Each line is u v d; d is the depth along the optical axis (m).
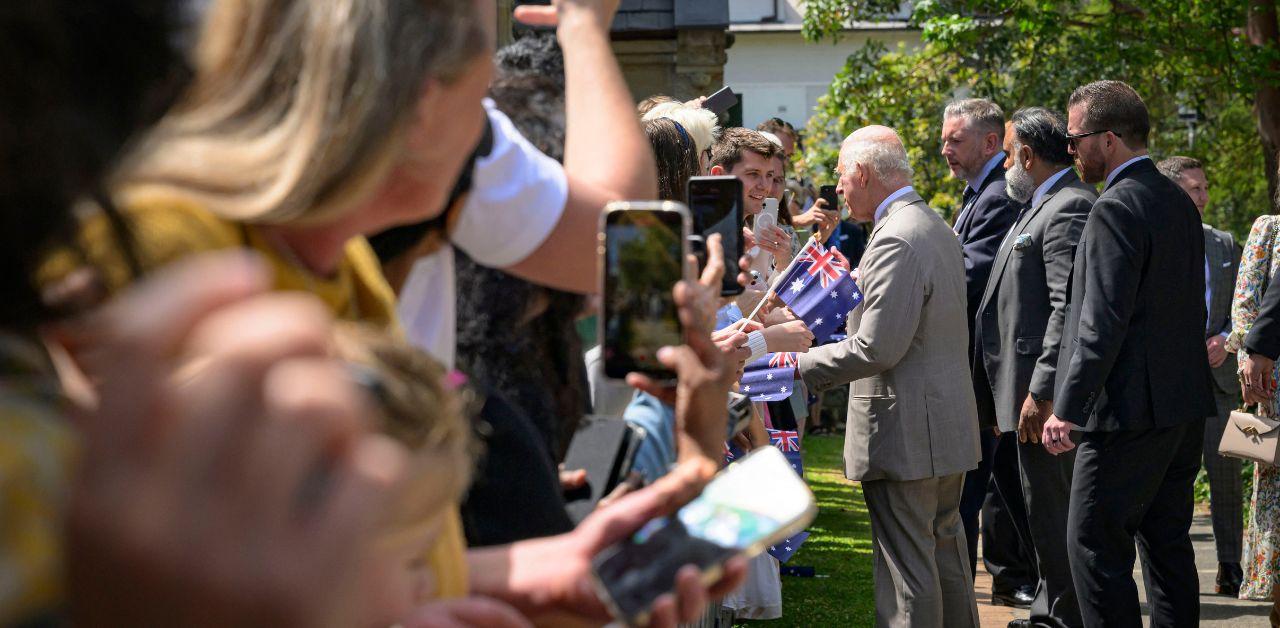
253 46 1.02
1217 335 7.01
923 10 13.86
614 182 1.60
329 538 0.56
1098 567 4.51
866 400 4.58
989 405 5.71
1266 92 12.29
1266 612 6.07
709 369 1.48
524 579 1.24
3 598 0.56
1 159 0.67
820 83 30.05
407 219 1.20
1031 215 5.45
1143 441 4.47
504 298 1.91
